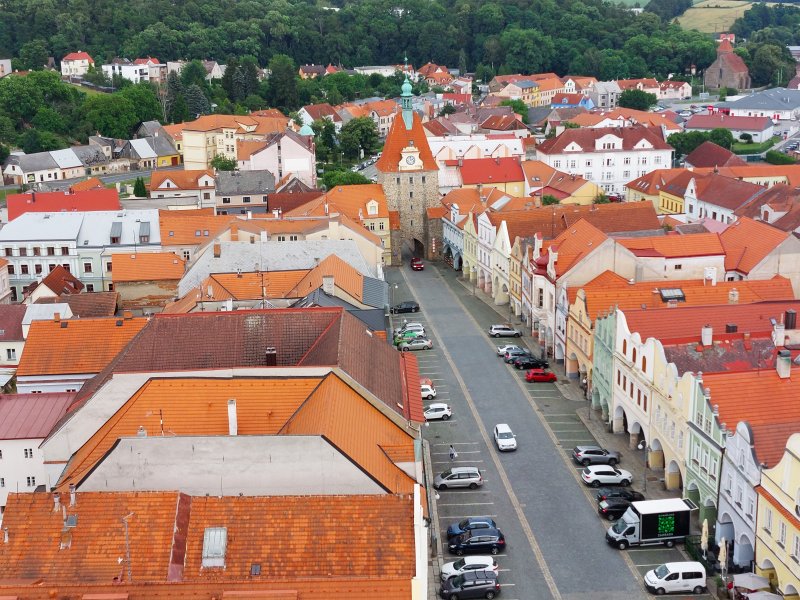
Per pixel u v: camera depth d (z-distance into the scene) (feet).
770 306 352.90
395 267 643.86
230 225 476.95
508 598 256.73
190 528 207.62
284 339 295.48
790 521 232.32
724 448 268.21
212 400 264.31
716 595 254.68
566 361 419.33
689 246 453.17
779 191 613.11
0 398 303.89
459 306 536.83
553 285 438.40
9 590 195.52
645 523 278.05
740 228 476.13
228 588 195.21
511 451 343.87
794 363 302.04
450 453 339.36
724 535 271.90
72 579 200.95
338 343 281.95
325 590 194.49
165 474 234.79
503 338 474.08
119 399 271.28
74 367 351.05
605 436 356.18
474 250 581.53
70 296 453.99
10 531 208.23
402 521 206.28
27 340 356.38
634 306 387.96
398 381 294.05
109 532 207.41
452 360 442.91
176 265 491.72
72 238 536.83
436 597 257.55
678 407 297.74
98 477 234.38
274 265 435.53
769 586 243.60
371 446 247.09
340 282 379.76
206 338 293.23
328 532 205.26
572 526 292.61
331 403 251.80
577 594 257.55
